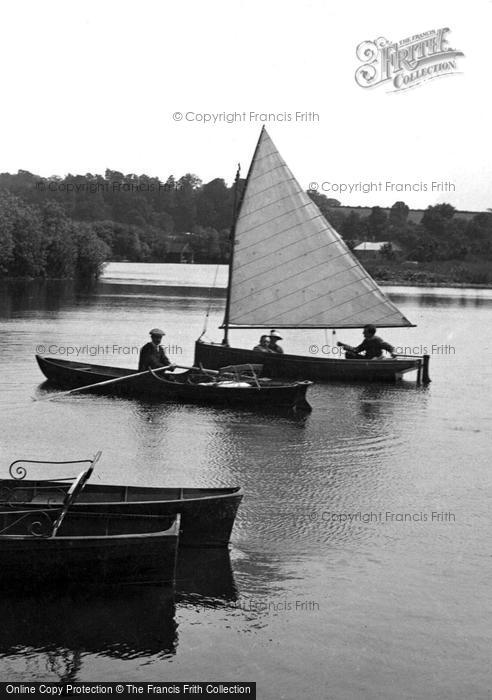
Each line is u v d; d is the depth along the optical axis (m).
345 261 41.72
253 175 40.50
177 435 27.48
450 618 15.36
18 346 47.72
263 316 40.97
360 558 17.70
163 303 84.00
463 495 22.16
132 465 23.61
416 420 31.47
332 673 13.57
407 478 23.55
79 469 22.92
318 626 14.90
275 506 20.62
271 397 32.12
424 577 16.94
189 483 22.08
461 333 65.62
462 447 27.28
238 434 27.97
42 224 118.12
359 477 23.47
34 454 24.61
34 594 15.30
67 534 16.28
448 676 13.62
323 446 26.80
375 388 38.66
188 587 15.97
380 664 13.88
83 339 52.09
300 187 41.16
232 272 40.56
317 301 41.62
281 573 16.80
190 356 46.72
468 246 185.00
